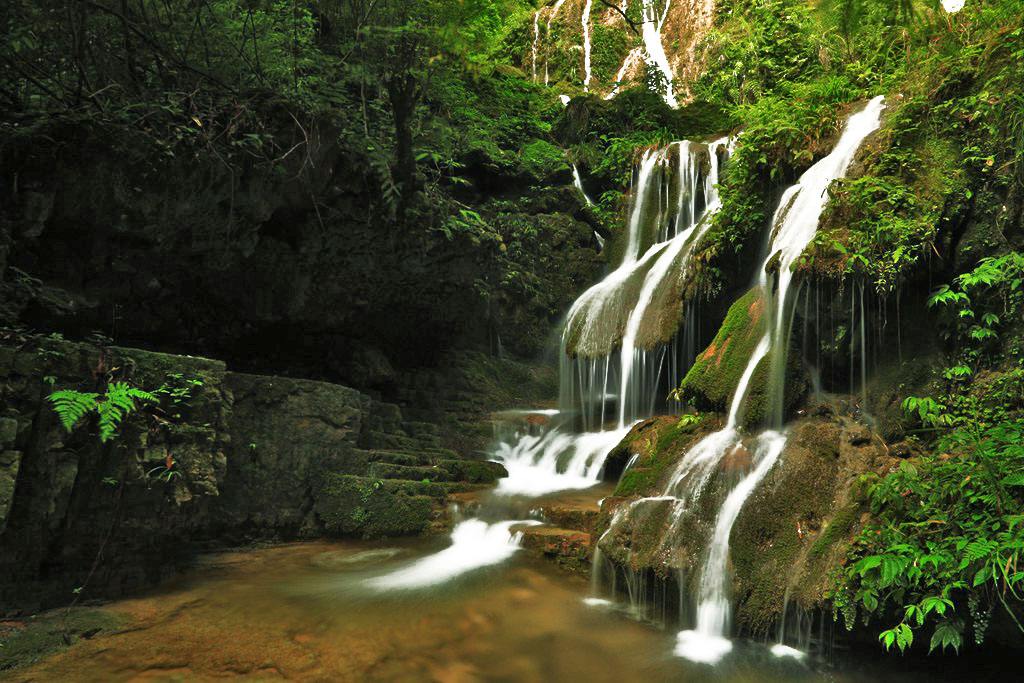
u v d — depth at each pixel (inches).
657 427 285.9
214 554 236.1
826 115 279.4
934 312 201.8
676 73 739.4
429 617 183.8
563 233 500.4
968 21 217.5
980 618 135.7
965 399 185.0
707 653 164.4
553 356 487.8
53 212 226.8
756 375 225.8
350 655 158.2
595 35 789.2
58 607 177.5
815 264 211.3
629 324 370.6
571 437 363.6
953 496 152.8
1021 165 188.4
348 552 243.9
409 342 404.5
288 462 258.5
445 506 276.1
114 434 168.9
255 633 169.3
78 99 223.1
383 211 304.5
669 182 476.4
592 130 568.7
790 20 521.7
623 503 216.5
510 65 692.7
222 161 240.7
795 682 149.3
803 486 183.3
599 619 186.2
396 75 283.7
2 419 157.3
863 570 146.5
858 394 211.2
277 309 317.7
